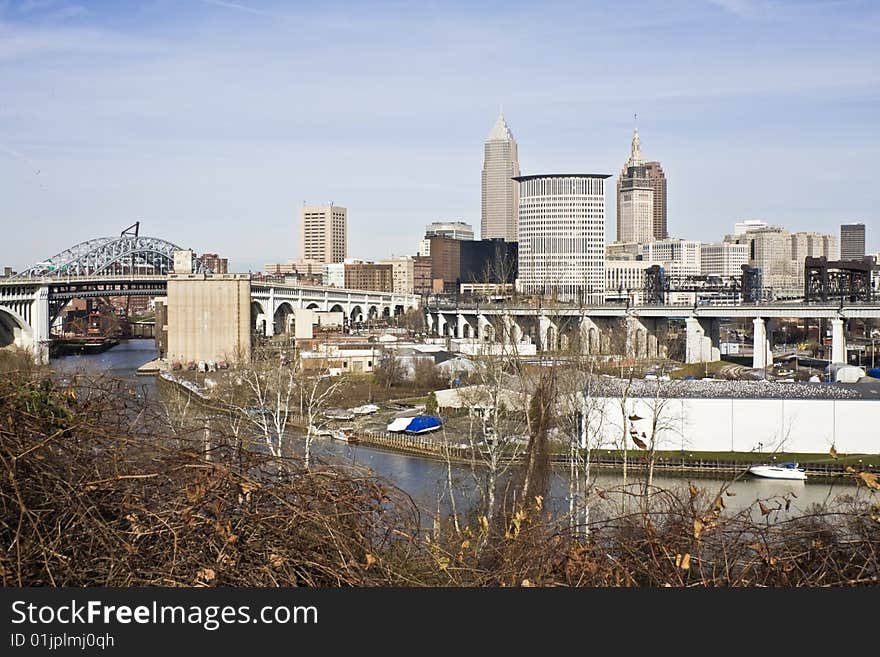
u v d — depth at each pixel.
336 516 8.95
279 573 8.72
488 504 25.83
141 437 10.17
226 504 8.79
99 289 159.38
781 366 115.38
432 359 91.88
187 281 123.44
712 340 127.56
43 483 8.63
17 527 8.39
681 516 10.34
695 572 9.86
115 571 8.31
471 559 10.52
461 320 169.75
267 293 164.62
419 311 186.50
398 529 9.67
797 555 9.30
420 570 9.68
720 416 52.78
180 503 8.74
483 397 42.72
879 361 125.88
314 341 110.81
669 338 156.75
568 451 41.47
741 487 46.25
